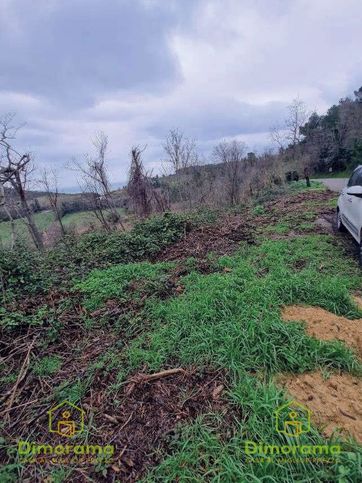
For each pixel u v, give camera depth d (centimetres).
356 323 341
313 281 423
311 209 960
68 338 379
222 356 296
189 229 813
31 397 290
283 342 303
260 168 2014
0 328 379
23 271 511
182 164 1639
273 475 192
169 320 375
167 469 205
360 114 3428
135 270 546
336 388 261
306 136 3959
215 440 218
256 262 543
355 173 636
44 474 215
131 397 272
